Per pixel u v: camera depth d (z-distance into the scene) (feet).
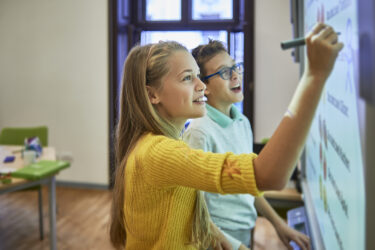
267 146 1.75
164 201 2.39
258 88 12.71
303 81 1.69
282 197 5.83
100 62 13.97
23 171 7.57
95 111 14.23
